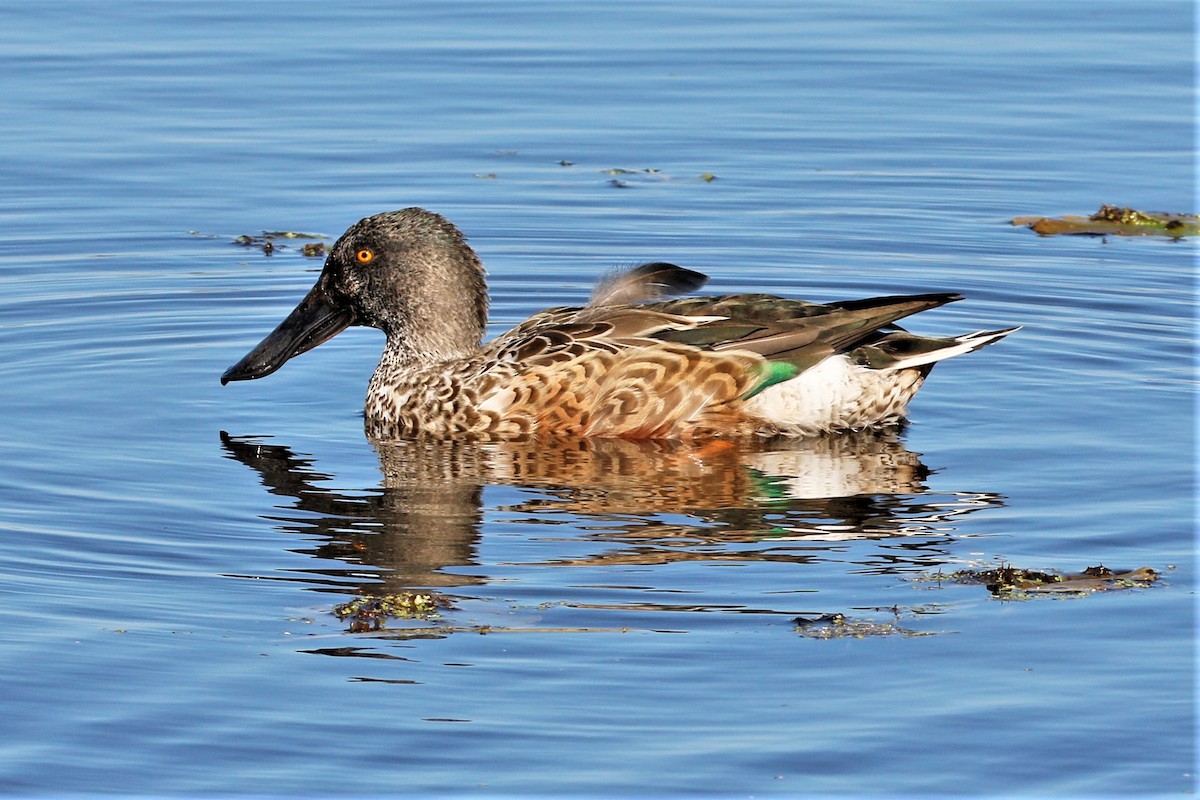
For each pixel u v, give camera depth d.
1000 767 9.03
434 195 21.53
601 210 21.14
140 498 12.98
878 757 9.13
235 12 29.27
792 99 25.14
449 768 9.07
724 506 12.86
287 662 10.20
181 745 9.27
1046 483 13.32
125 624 10.70
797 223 20.83
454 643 10.44
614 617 10.80
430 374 15.03
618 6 29.83
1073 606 10.91
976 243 20.25
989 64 26.53
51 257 19.59
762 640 10.45
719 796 8.80
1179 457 13.90
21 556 11.75
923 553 11.87
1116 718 9.48
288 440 14.63
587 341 14.74
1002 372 16.45
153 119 23.84
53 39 27.33
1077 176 22.28
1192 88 25.30
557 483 13.47
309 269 19.44
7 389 15.73
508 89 25.47
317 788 8.89
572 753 9.21
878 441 14.56
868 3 29.98
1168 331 17.58
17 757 9.13
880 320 14.79
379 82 25.69
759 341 14.67
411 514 12.70
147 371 16.45
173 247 20.00
